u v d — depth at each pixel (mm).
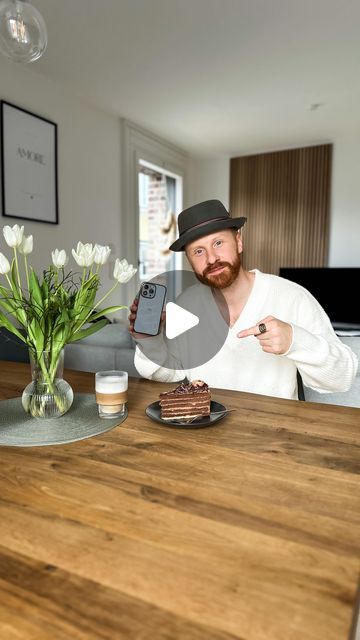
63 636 384
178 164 5191
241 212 5418
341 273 4609
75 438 842
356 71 3084
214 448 803
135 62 2969
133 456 769
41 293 913
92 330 985
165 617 407
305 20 2459
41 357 929
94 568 474
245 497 628
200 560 488
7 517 576
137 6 2332
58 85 3342
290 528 552
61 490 648
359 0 2270
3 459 759
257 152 5266
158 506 603
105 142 3932
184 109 3855
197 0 2281
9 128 2930
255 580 457
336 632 390
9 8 1152
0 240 2930
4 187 2918
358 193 4859
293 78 3203
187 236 1269
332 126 4340
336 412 1013
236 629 394
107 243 4027
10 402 1079
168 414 927
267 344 999
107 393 950
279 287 1385
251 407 1049
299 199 5113
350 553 503
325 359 1017
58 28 2543
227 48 2775
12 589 442
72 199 3576
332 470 715
